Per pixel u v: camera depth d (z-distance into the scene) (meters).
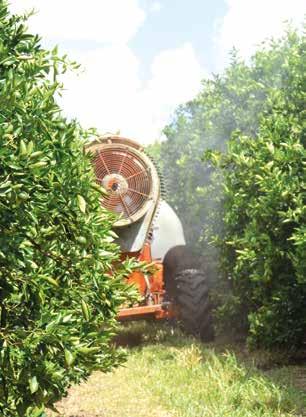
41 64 6.16
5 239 5.11
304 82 9.92
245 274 10.16
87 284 6.23
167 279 11.18
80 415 7.79
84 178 6.07
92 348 5.75
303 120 9.59
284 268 9.40
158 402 8.05
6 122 5.36
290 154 9.05
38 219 5.73
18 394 5.61
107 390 8.49
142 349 10.08
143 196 10.56
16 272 5.41
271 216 9.26
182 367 8.98
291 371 9.08
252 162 9.52
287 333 9.41
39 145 5.43
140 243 10.59
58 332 5.48
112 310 6.58
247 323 10.59
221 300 10.72
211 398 8.01
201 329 10.57
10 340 5.44
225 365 8.73
